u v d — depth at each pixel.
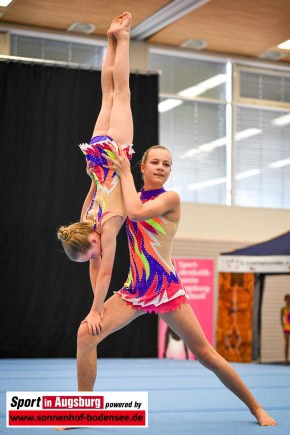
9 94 10.75
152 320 11.16
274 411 4.54
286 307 9.93
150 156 3.92
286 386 6.30
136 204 3.63
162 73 12.38
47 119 10.87
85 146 3.91
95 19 10.84
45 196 10.73
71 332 10.69
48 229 10.70
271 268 9.64
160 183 3.89
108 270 3.67
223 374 3.96
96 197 3.84
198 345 3.90
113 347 10.97
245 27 11.10
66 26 11.24
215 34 11.52
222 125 12.66
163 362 9.91
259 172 12.83
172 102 12.41
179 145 12.34
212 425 3.93
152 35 11.68
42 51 11.58
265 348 11.68
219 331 10.06
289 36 11.52
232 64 12.80
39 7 10.33
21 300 10.55
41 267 10.66
